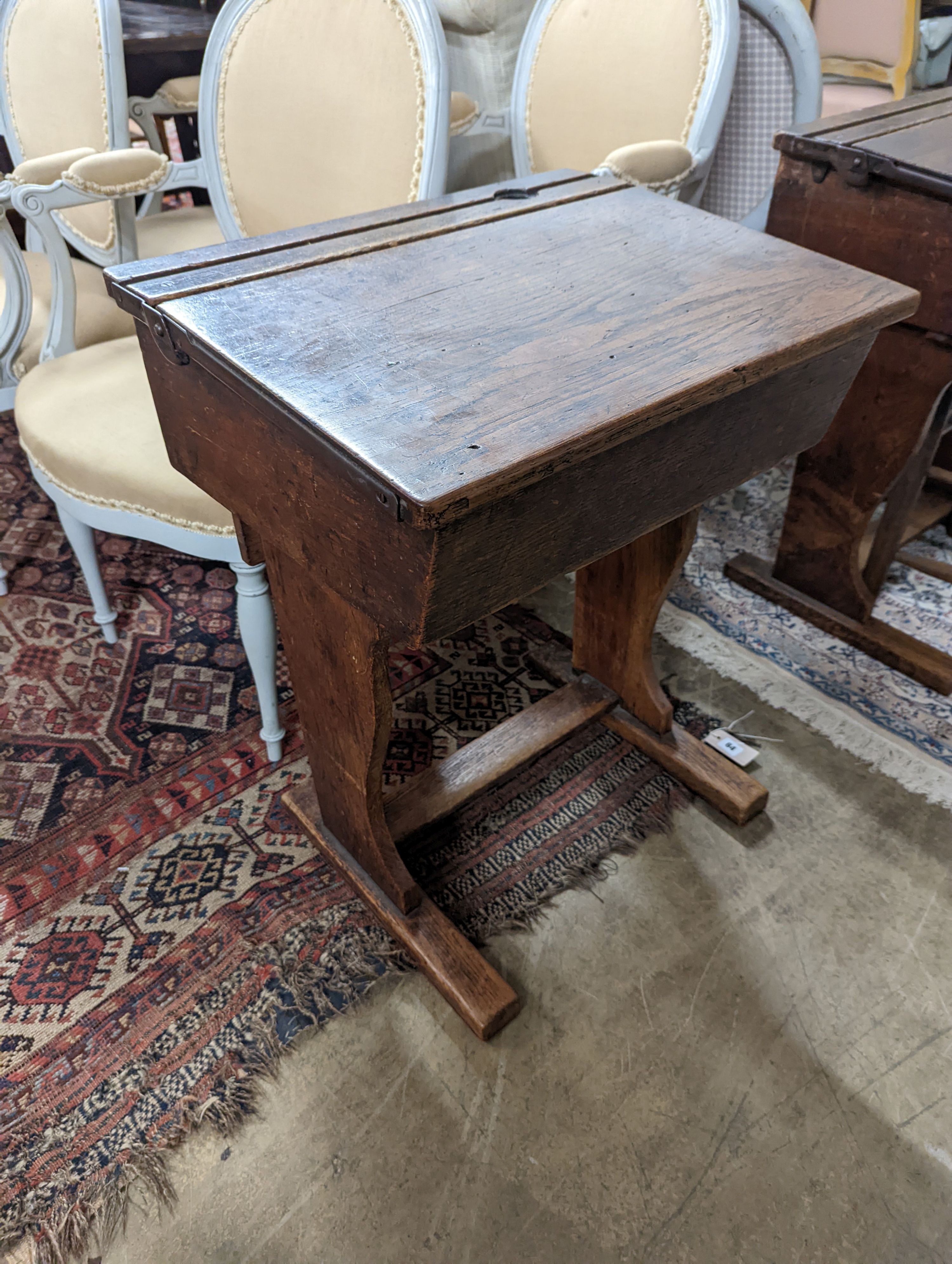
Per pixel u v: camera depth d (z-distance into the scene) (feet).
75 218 5.81
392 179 4.44
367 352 2.39
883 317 2.71
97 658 5.26
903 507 4.78
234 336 2.43
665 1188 3.05
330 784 3.65
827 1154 3.12
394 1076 3.34
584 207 3.42
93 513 4.09
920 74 7.81
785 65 4.89
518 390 2.24
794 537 5.31
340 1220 2.98
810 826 4.23
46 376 4.45
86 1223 2.96
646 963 3.69
